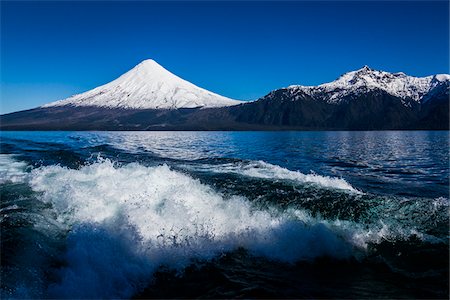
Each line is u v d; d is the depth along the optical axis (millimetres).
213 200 10188
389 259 7797
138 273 7410
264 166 18578
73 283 6883
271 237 8555
